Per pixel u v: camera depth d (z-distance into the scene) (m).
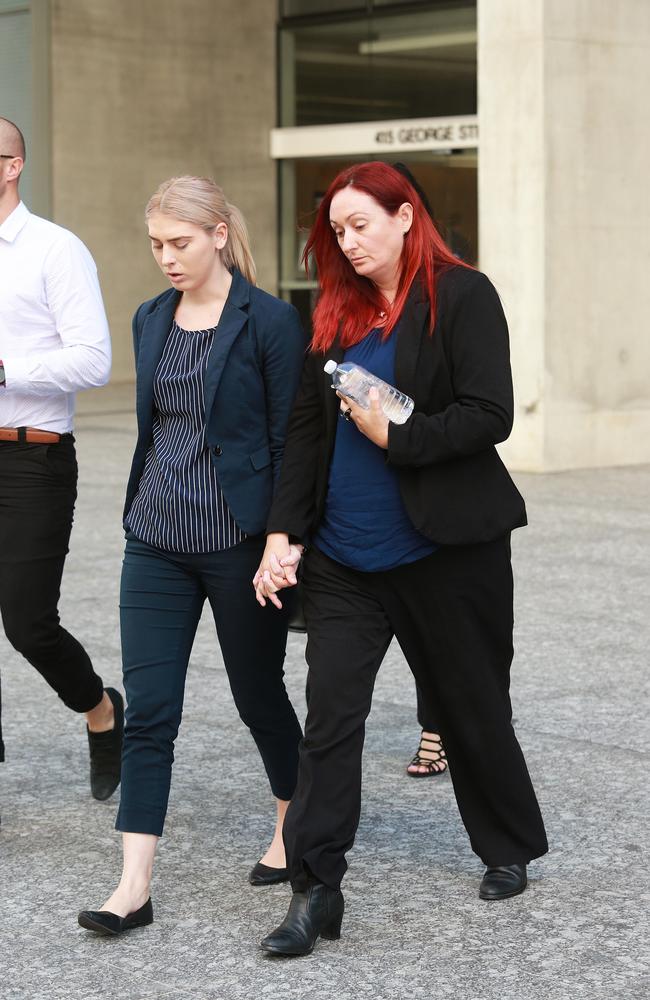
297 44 33.09
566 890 5.76
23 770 7.43
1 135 6.40
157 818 5.54
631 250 19.02
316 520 5.43
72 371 6.39
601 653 9.76
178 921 5.54
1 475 6.47
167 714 5.59
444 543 5.27
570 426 18.72
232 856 6.24
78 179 33.38
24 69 33.16
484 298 5.29
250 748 7.75
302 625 5.65
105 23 33.38
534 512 15.55
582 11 18.25
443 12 29.92
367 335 5.36
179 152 34.56
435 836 6.42
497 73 18.30
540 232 18.19
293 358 5.62
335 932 5.31
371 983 4.96
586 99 18.39
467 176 29.78
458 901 5.67
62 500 6.54
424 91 30.45
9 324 6.51
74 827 6.61
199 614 5.79
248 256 5.73
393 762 7.51
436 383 5.29
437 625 5.44
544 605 11.24
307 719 5.31
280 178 34.03
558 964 5.09
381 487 5.34
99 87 33.47
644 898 5.68
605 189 18.67
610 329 18.94
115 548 13.73
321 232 5.40
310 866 5.16
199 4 34.31
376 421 5.14
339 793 5.22
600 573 12.42
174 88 34.31
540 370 18.38
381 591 5.41
